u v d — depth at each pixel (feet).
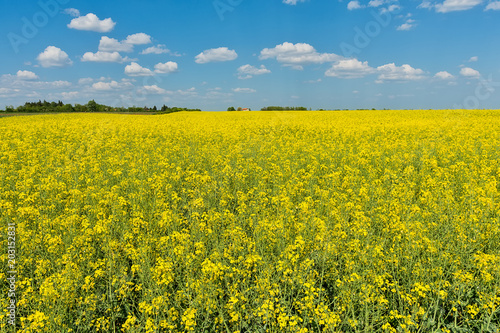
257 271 16.44
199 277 15.96
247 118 115.65
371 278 14.82
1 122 95.86
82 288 14.76
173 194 26.63
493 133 57.82
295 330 12.55
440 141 51.62
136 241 20.07
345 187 30.32
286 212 22.21
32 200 24.62
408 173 32.22
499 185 29.09
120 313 14.94
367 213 24.21
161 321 12.66
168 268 14.92
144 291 14.97
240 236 18.76
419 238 17.71
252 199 27.91
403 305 14.37
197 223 20.61
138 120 106.63
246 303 14.52
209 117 124.36
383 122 86.74
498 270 14.20
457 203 24.41
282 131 71.77
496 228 18.29
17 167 39.22
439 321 13.69
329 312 13.15
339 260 16.83
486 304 13.24
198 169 37.93
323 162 41.39
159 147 50.34
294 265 15.71
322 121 91.91
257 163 40.86
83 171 36.11
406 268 15.87
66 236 19.95
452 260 16.03
